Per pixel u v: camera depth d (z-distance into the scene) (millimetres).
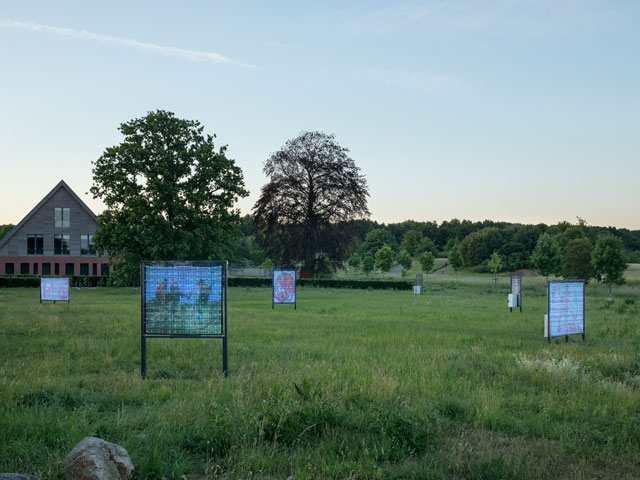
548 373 10516
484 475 5477
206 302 10742
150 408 7637
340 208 63844
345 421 6926
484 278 83625
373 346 14883
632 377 10602
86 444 5129
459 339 16188
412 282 56969
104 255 70312
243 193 51469
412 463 5812
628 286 54375
